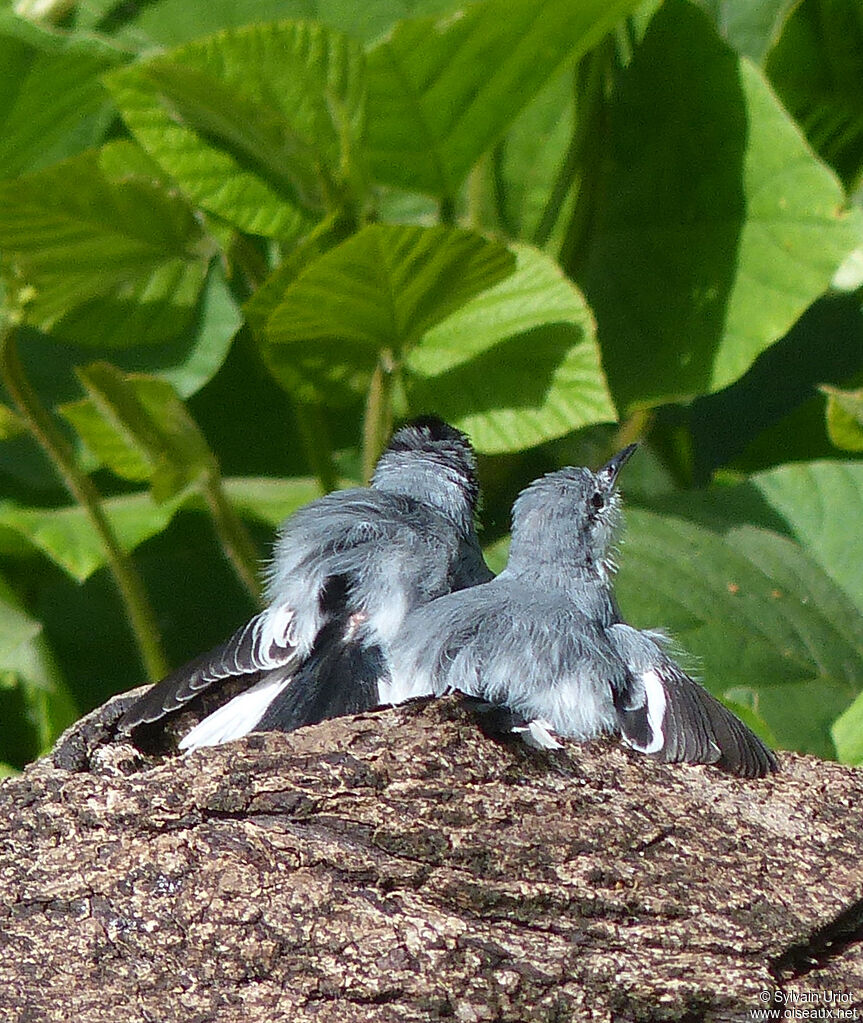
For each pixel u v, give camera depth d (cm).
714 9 1477
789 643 1041
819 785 697
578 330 1087
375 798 623
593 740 692
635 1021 579
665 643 765
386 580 750
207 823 613
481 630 701
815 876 633
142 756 729
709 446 1510
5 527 1284
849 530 1133
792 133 1200
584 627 711
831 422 1143
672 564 1063
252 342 1390
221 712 714
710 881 620
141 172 1217
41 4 1345
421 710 661
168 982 579
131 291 1262
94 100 1265
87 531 1227
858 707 923
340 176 1121
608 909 602
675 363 1221
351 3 1341
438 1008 571
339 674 712
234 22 1349
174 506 1259
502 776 647
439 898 598
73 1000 574
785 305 1190
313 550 760
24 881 601
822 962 612
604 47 1229
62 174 1091
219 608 1328
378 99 1097
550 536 775
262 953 581
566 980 579
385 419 1126
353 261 1005
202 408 1398
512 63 1084
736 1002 584
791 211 1201
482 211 1334
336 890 594
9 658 1204
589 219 1266
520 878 607
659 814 650
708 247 1229
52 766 724
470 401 1099
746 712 926
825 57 1451
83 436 1094
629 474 1451
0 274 1158
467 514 877
